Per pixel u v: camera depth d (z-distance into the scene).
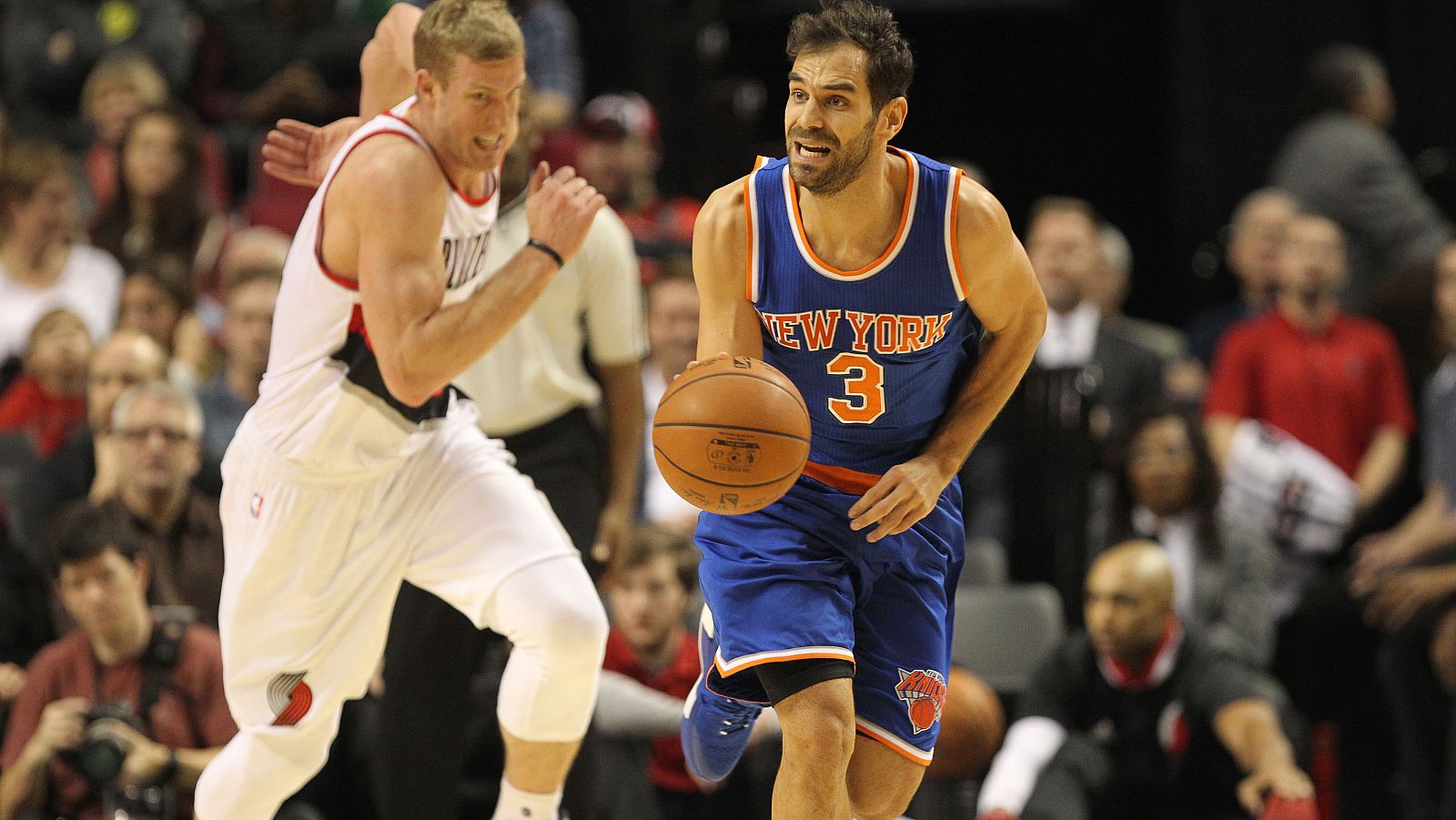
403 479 12.96
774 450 11.11
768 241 11.52
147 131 25.59
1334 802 22.70
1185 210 34.00
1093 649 19.89
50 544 17.11
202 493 19.95
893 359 11.70
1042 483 22.83
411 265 11.99
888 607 12.35
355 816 18.36
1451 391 24.44
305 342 12.55
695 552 19.69
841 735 11.25
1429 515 24.36
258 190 28.27
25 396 22.92
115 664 17.19
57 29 29.78
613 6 32.53
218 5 30.08
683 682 19.38
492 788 18.00
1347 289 30.25
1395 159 30.55
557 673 12.74
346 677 13.16
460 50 11.91
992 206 11.45
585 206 12.20
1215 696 19.52
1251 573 22.52
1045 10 35.25
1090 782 19.23
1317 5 33.66
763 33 35.16
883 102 10.98
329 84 29.86
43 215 24.84
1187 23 33.88
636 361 16.69
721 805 18.94
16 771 16.20
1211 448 22.75
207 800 13.25
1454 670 22.25
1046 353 25.83
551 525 13.20
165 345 23.41
